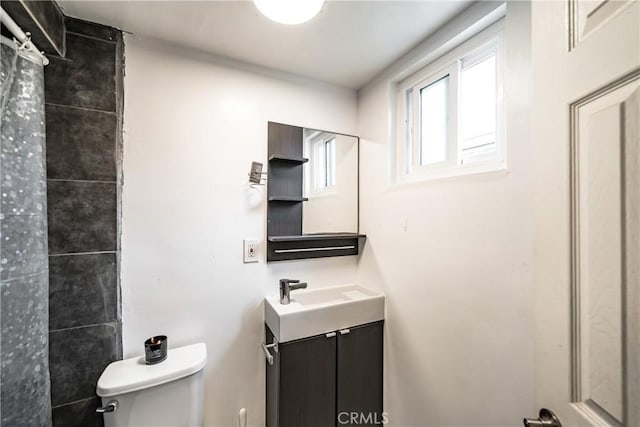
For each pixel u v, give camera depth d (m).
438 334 1.16
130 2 0.96
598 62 0.42
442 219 1.14
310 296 1.54
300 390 1.26
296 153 1.51
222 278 1.32
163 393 1.04
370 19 1.07
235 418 1.35
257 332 1.40
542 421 0.50
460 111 1.17
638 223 0.37
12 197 0.79
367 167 1.63
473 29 1.03
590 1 0.44
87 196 1.05
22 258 0.81
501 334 0.92
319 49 1.28
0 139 0.76
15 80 0.81
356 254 1.71
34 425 0.82
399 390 1.36
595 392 0.42
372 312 1.43
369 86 1.60
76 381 1.03
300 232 1.52
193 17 1.05
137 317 1.15
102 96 1.08
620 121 0.39
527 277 0.85
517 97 0.88
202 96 1.28
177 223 1.23
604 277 0.41
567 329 0.47
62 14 1.00
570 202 0.47
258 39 1.20
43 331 0.86
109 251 1.09
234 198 1.35
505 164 0.94
